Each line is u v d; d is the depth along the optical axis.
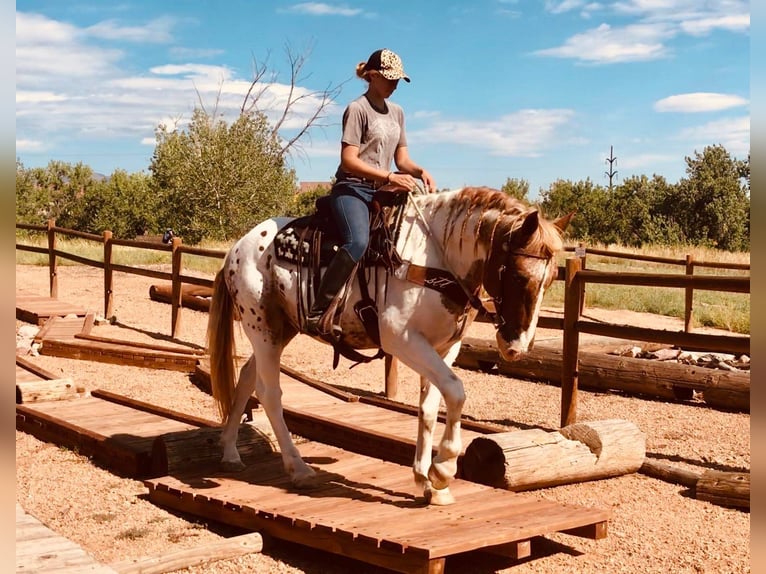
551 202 43.19
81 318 13.16
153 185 41.31
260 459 6.07
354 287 4.95
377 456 6.54
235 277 5.65
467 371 10.81
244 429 6.26
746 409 8.50
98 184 50.50
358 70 5.15
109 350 10.62
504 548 4.32
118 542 4.79
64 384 8.17
